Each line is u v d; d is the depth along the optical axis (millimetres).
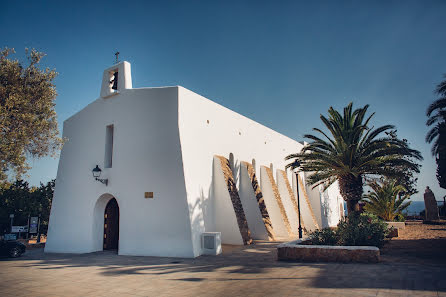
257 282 8453
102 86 17281
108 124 16594
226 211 17062
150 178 14875
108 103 16859
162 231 14227
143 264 12188
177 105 15164
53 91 14453
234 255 13703
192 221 14227
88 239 16031
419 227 24609
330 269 9406
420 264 9750
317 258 10906
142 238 14469
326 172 17906
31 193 30453
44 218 30297
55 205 17688
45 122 13312
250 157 21703
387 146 15664
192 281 9086
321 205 29484
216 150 18000
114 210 17141
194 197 14961
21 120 12633
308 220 26344
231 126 19828
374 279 7879
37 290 8602
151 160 15039
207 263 12039
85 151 17219
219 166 17484
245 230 17266
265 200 22031
